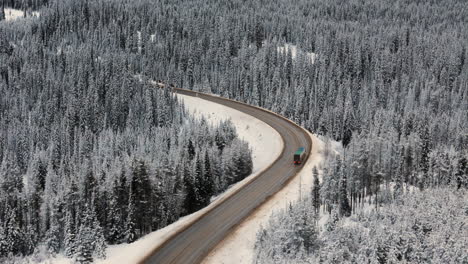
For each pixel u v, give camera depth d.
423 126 108.31
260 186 64.62
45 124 138.62
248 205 56.72
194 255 43.09
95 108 140.00
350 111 118.00
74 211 60.16
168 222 60.44
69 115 135.12
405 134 111.94
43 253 52.25
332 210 50.88
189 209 64.25
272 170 72.94
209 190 66.25
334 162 58.81
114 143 116.06
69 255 50.28
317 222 49.78
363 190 62.41
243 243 45.78
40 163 97.38
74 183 61.75
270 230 45.06
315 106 130.62
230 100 141.25
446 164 72.94
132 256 42.97
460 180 68.06
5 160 107.31
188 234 47.97
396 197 59.03
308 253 39.56
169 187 61.50
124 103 144.00
